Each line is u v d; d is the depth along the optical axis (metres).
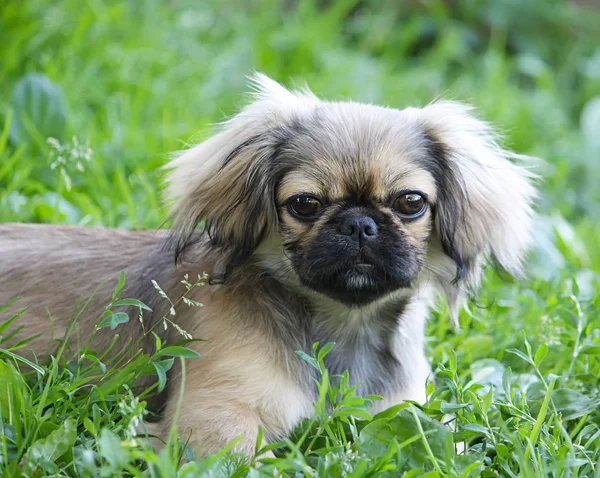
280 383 3.84
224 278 3.98
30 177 5.80
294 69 8.20
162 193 4.69
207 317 3.91
